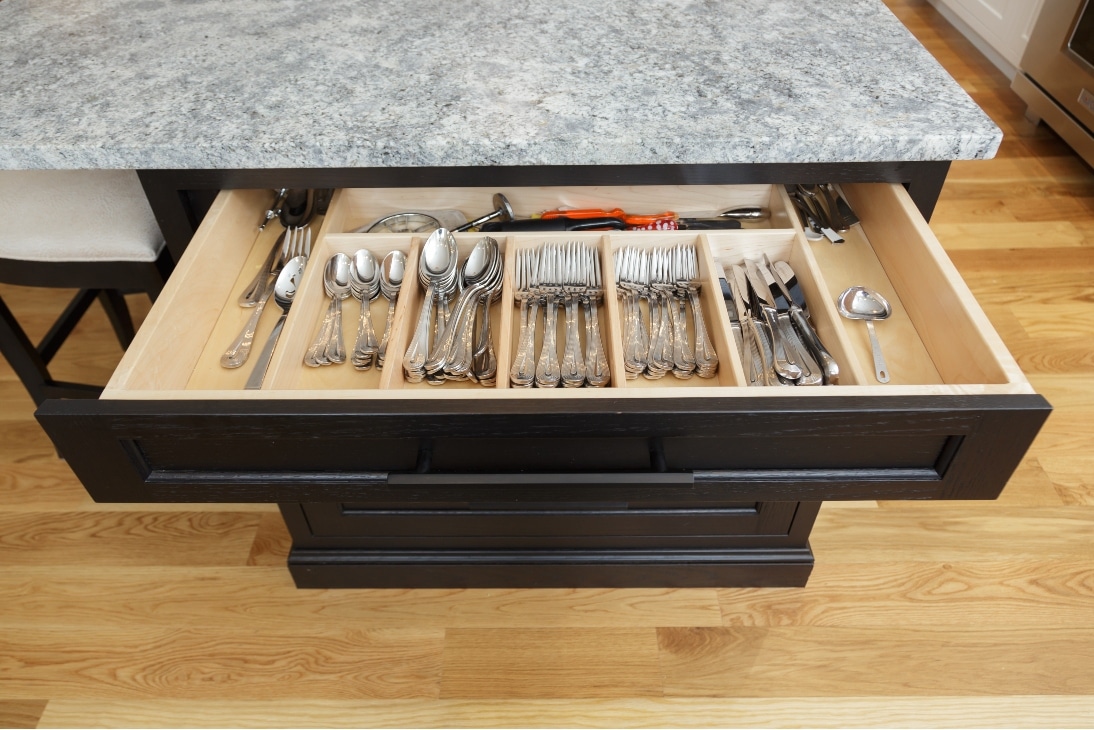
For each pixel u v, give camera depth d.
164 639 1.36
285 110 1.05
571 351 1.11
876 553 1.48
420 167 1.07
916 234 1.08
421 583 1.42
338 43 1.21
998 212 2.30
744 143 1.00
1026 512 1.54
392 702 1.29
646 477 0.95
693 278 1.21
